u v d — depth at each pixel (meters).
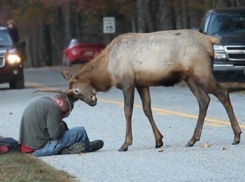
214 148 24.97
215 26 48.72
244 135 27.66
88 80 25.08
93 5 83.50
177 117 33.75
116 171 21.52
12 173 20.95
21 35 116.56
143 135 28.59
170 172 21.20
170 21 73.62
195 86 25.41
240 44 47.06
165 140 27.19
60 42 114.50
